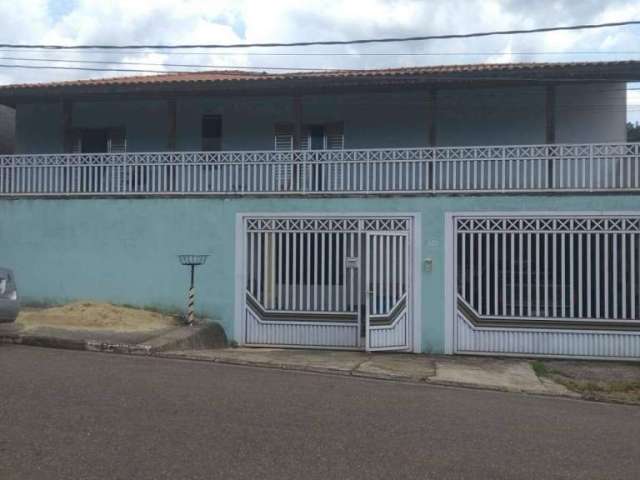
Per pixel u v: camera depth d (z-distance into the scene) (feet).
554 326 40.83
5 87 54.08
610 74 45.68
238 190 47.19
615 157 41.39
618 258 40.60
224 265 45.52
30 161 50.39
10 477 15.48
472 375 34.63
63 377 27.22
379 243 42.55
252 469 16.67
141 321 43.32
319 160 46.14
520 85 49.14
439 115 54.95
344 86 49.85
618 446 20.67
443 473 17.03
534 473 17.37
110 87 52.54
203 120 59.36
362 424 21.88
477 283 41.98
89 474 15.87
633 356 39.93
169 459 17.19
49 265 48.88
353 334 43.11
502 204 41.83
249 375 31.09
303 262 44.37
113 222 47.85
